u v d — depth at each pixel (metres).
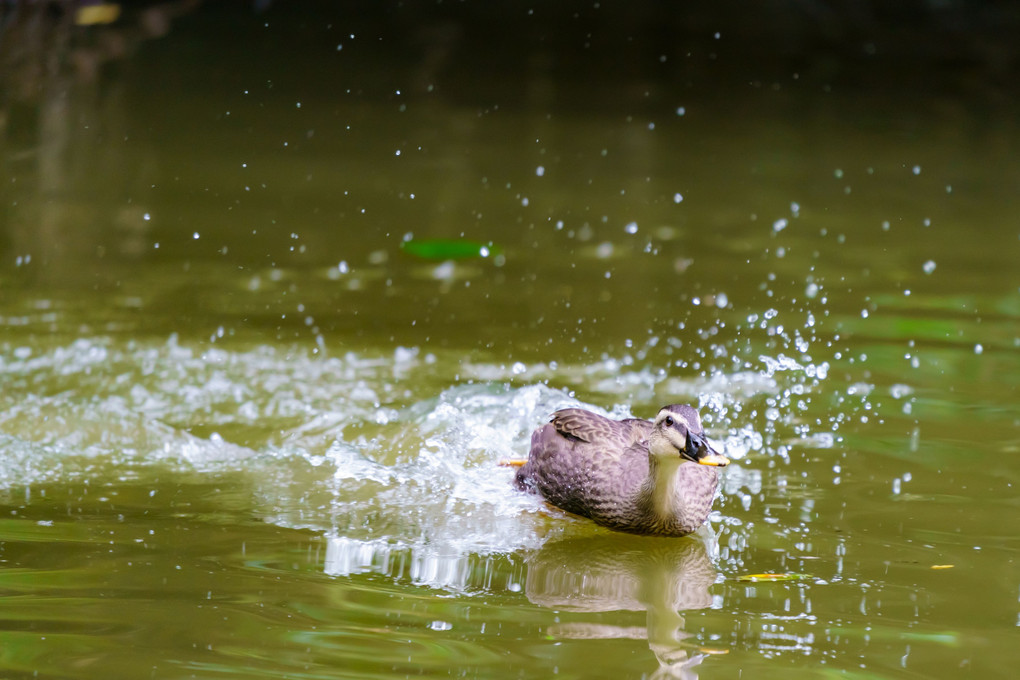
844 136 53.97
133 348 27.44
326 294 32.22
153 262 34.56
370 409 24.72
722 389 25.75
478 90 62.84
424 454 23.02
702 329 29.55
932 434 23.30
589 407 24.70
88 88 56.34
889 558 18.11
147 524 19.00
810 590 16.94
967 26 72.50
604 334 29.16
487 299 31.97
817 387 25.78
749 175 46.88
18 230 37.12
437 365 27.05
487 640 14.93
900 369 26.83
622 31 76.19
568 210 41.53
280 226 38.91
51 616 15.11
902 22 73.62
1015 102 60.91
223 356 27.22
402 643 14.73
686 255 36.25
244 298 31.62
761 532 19.25
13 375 25.53
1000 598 16.61
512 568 18.00
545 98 61.41
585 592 16.94
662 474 19.08
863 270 34.72
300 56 68.50
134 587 16.22
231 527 19.08
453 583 17.11
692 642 15.05
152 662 13.87
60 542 17.98
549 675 13.94
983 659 14.65
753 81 65.62
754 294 32.41
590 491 20.30
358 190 43.88
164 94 57.62
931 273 34.38
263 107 56.88
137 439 22.92
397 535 19.25
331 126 54.16
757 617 15.98
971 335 29.05
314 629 15.02
